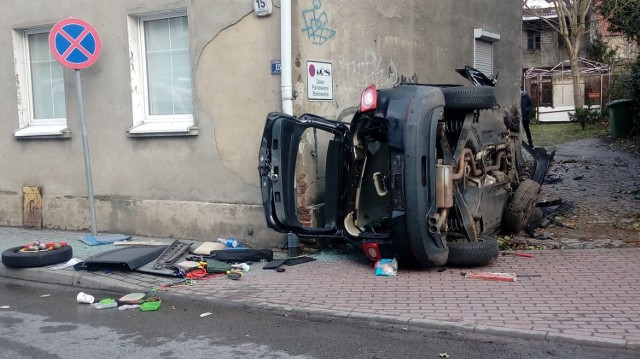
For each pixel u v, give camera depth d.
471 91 7.28
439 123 7.00
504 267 7.23
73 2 9.80
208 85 8.69
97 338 5.51
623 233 8.98
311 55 8.18
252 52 8.28
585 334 4.95
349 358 4.82
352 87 9.00
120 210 9.62
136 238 9.29
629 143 18.61
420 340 5.14
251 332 5.50
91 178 9.52
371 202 7.41
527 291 6.23
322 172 8.44
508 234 8.98
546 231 9.22
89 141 9.84
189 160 8.95
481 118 8.27
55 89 10.49
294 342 5.21
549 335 4.96
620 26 21.05
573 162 15.84
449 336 5.18
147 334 5.56
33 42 10.64
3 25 10.59
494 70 14.29
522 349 4.85
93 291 7.11
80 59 8.77
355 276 7.00
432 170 6.67
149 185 9.33
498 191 8.47
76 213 10.11
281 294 6.40
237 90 8.45
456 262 7.16
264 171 7.40
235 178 8.59
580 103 29.91
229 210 8.63
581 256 7.71
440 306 5.82
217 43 8.55
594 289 6.25
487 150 8.30
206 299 6.37
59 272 7.50
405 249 6.80
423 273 7.06
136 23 9.41
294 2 7.89
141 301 6.45
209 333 5.52
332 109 8.60
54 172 10.28
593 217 9.99
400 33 10.16
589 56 36.22
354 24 8.98
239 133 8.49
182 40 9.18
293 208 7.59
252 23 8.25
